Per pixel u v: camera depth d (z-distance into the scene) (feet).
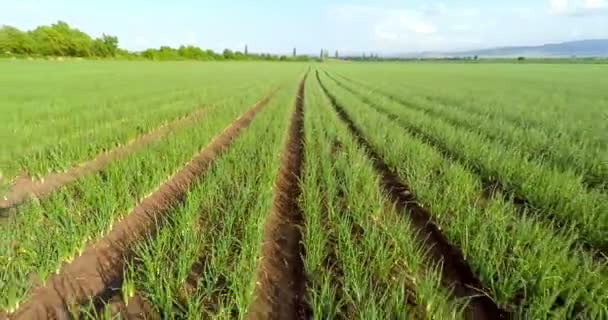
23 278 11.39
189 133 32.50
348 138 31.86
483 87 93.20
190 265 12.76
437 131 33.55
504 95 70.74
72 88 78.59
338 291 12.09
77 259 13.89
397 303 10.06
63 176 23.45
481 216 15.64
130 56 328.70
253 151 26.43
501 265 12.74
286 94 70.03
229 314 10.21
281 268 13.76
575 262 11.72
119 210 17.24
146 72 151.43
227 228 15.56
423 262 13.85
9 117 39.47
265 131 33.47
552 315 10.38
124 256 13.91
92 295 11.89
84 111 44.83
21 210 16.19
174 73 147.54
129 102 54.80
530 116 42.09
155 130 38.01
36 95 63.46
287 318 11.19
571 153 24.61
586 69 225.97
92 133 31.50
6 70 144.15
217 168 22.13
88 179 19.85
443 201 17.22
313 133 34.12
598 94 73.87
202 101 56.70
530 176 19.79
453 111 46.85
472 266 13.02
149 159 23.71
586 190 18.85
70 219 14.30
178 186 22.13
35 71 142.10
